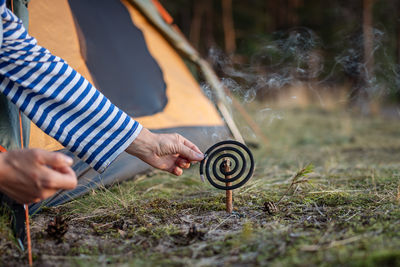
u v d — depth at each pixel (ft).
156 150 4.38
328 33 31.32
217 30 38.50
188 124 8.27
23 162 3.08
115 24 8.45
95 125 4.17
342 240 3.46
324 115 23.44
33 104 4.05
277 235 3.76
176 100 8.72
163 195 6.10
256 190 6.02
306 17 34.76
